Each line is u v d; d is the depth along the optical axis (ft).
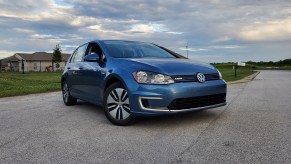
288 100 26.16
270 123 16.34
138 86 15.34
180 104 15.06
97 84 18.61
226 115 18.74
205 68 16.69
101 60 18.92
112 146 12.77
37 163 10.93
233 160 10.66
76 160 11.16
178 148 12.22
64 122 17.85
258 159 10.69
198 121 16.99
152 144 12.89
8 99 30.17
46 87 42.04
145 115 15.20
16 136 14.74
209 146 12.34
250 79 67.10
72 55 24.73
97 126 16.61
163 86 14.90
